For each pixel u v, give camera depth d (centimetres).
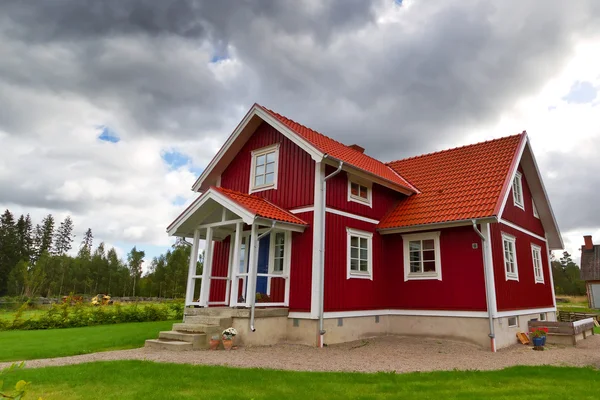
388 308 1349
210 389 593
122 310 1905
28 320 1578
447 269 1244
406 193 1467
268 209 1168
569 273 7444
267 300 1182
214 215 1249
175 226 1238
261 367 766
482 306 1148
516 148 1441
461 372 755
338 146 1501
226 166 1523
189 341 980
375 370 774
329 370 763
